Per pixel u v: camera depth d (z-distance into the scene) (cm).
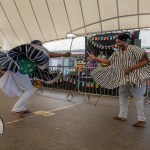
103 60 387
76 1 1042
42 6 1133
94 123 360
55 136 286
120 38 360
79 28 1181
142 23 1034
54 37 1308
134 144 270
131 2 959
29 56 368
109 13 1053
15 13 1241
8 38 1463
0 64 356
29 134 289
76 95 690
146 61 346
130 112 462
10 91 384
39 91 743
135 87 355
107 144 266
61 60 1049
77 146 256
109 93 624
